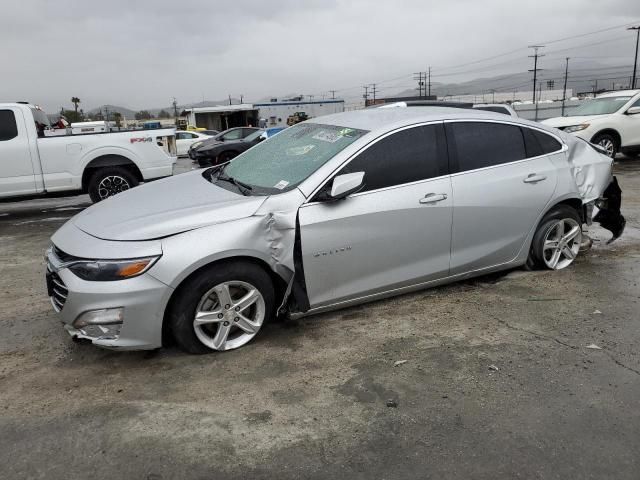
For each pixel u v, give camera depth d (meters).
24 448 2.74
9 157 8.57
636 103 13.09
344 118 4.64
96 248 3.38
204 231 3.47
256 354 3.67
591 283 4.87
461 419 2.93
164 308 3.39
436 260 4.31
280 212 3.66
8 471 2.57
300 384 3.30
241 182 4.21
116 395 3.22
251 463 2.61
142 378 3.40
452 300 4.54
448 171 4.29
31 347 3.90
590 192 5.20
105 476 2.54
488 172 4.48
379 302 4.52
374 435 2.81
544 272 5.13
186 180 4.62
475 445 2.71
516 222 4.68
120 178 9.32
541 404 3.05
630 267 5.32
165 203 3.89
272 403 3.11
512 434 2.79
